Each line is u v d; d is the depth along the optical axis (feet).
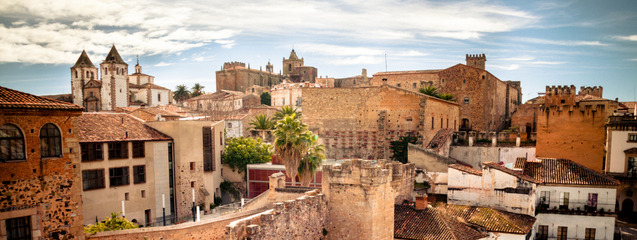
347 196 103.71
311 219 99.66
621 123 193.26
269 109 344.90
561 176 156.04
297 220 94.63
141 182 151.94
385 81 317.42
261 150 205.05
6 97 75.92
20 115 74.95
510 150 194.59
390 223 108.88
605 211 148.15
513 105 383.86
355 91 228.63
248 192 194.39
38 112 77.00
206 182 176.55
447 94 275.80
